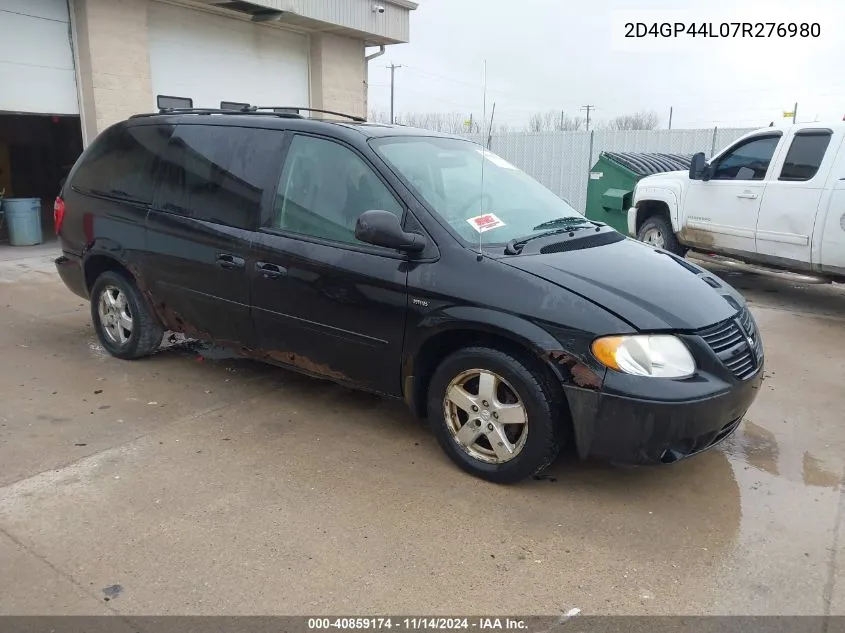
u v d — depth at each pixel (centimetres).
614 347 313
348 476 359
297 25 1227
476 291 340
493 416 345
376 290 369
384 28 1336
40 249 995
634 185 1134
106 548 292
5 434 397
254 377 500
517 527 316
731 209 821
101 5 941
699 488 357
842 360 574
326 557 290
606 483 359
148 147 489
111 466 363
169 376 498
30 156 1438
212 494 338
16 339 579
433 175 401
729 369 332
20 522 309
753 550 303
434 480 357
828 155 714
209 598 264
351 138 400
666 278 360
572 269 346
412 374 369
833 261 710
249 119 445
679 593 274
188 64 1095
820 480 369
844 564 294
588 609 264
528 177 481
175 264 461
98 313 534
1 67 883
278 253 405
